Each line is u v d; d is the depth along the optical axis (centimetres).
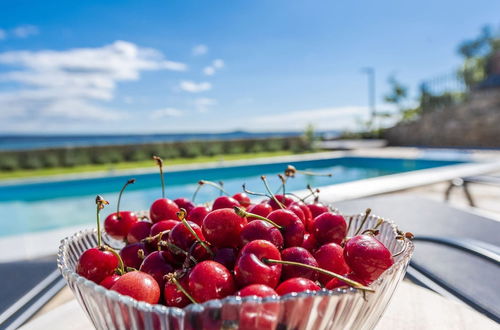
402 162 989
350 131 1984
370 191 309
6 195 699
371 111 1919
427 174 418
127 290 39
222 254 47
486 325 61
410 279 80
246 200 74
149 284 40
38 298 77
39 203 707
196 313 31
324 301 32
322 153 1291
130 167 1090
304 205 66
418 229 116
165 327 33
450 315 64
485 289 74
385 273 38
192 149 1450
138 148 1362
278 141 1672
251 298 30
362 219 71
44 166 1215
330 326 35
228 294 39
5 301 76
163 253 51
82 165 1251
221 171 895
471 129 1421
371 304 38
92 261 47
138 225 65
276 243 47
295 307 32
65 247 54
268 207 60
